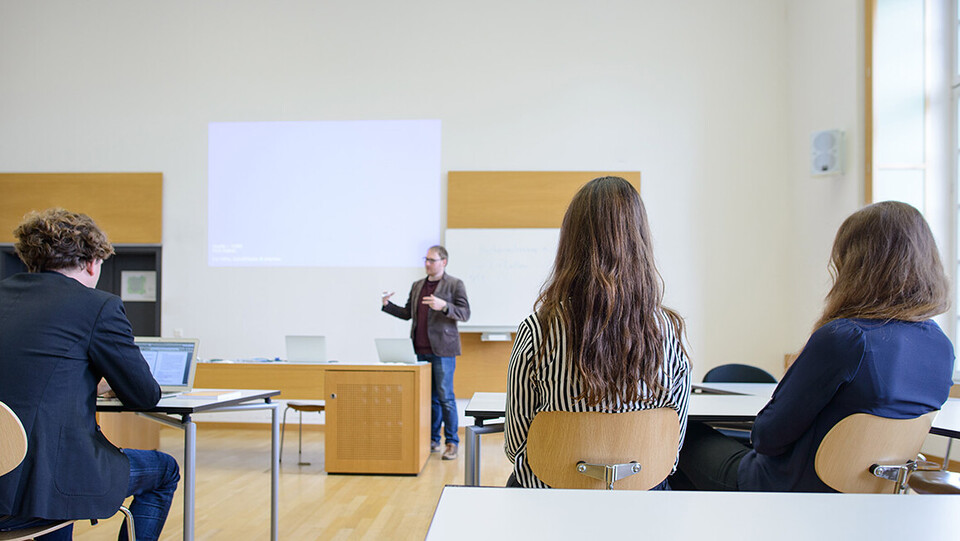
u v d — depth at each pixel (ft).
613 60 19.21
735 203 18.76
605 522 2.49
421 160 19.35
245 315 19.40
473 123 19.31
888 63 14.79
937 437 13.55
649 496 2.84
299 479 12.83
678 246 18.78
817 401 4.78
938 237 14.32
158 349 8.01
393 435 13.21
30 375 5.32
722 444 6.10
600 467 4.43
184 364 7.95
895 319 4.84
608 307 4.18
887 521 2.50
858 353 4.68
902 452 4.93
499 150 19.22
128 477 5.85
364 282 19.26
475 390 18.62
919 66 14.67
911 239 4.85
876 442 4.82
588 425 4.45
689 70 19.03
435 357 14.85
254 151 19.63
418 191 19.30
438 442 15.57
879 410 4.75
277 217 19.52
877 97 14.78
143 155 19.84
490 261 18.76
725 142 18.86
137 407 6.19
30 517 5.09
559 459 4.53
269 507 10.75
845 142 15.89
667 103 19.03
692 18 19.11
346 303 19.25
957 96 14.12
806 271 17.57
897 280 4.82
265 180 19.61
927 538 2.31
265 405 8.08
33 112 20.13
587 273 4.27
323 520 10.05
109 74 20.04
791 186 18.44
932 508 2.66
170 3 20.04
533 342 4.44
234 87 19.79
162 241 19.65
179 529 9.49
